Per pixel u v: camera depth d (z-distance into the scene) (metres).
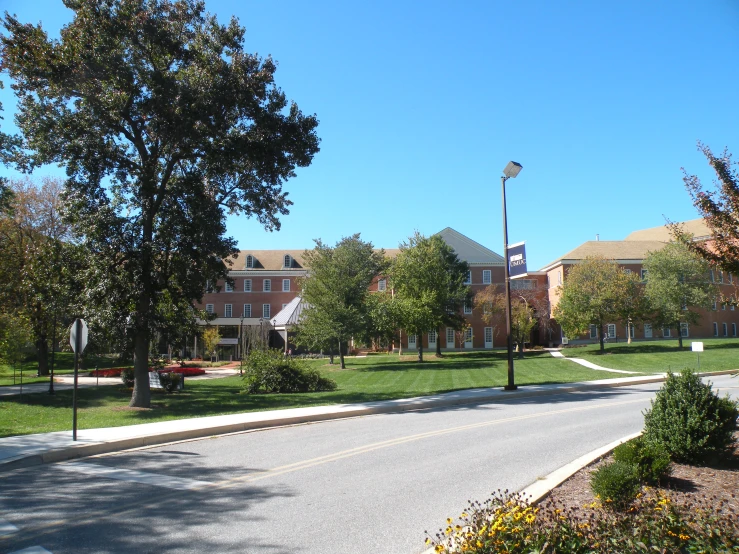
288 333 55.97
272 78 18.92
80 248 18.34
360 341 41.75
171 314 19.02
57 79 16.27
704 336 58.38
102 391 26.66
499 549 4.21
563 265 56.50
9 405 21.03
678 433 8.13
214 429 12.62
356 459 9.47
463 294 49.97
